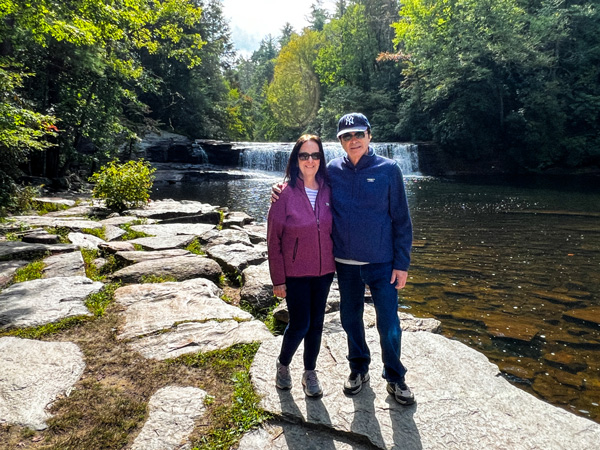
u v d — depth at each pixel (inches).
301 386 92.4
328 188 86.5
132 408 84.4
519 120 1031.6
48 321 124.3
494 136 1095.0
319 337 88.7
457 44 1056.8
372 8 1565.0
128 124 771.4
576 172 1014.4
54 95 599.5
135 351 108.6
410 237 84.5
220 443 75.0
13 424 78.4
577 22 1087.6
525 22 1106.1
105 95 613.9
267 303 152.8
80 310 133.3
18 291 147.4
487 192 679.1
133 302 141.5
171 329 121.1
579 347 150.8
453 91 1092.5
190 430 78.3
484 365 103.0
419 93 1205.1
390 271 85.7
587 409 114.6
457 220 431.2
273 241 83.7
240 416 82.6
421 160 1082.7
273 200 84.4
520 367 137.3
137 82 713.0
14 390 88.9
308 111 1935.3
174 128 1286.9
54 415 81.7
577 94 1053.2
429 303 196.1
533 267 255.4
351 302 87.9
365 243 82.7
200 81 1371.8
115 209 355.9
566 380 129.3
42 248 201.3
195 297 146.3
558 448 74.2
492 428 79.0
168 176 821.2
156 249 215.3
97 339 115.0
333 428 78.5
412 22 1213.1
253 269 181.2
